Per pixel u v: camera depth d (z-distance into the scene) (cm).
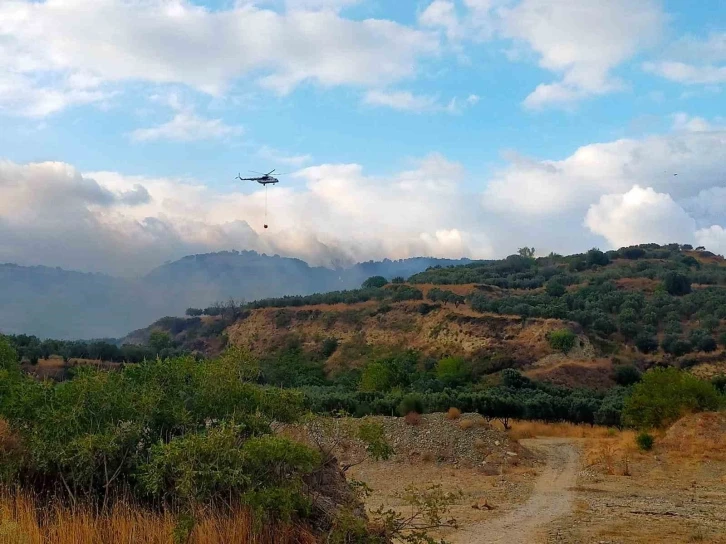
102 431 885
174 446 792
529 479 2094
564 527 1312
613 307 8831
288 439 817
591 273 11644
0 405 998
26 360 4072
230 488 790
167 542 715
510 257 14650
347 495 900
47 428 870
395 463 2344
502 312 8606
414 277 13150
